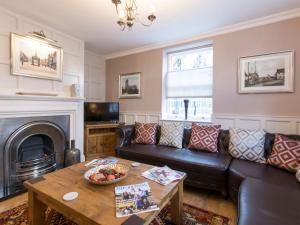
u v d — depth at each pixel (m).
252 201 1.29
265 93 2.76
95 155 3.82
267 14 2.62
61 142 3.05
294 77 2.55
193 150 2.72
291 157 1.91
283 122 2.63
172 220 1.72
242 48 2.92
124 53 4.34
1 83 2.43
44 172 2.71
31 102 2.62
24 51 2.61
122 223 1.04
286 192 1.41
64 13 2.58
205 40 3.29
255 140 2.29
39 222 1.55
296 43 2.53
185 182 2.31
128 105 4.36
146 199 1.28
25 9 2.47
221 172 2.09
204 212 1.90
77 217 1.17
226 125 3.07
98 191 1.39
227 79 3.06
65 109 3.11
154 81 3.93
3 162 2.31
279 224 1.04
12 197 2.27
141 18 2.71
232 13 2.58
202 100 3.56
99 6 2.40
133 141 3.28
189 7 2.42
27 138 2.65
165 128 3.13
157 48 3.86
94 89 4.51
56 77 3.04
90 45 3.92
